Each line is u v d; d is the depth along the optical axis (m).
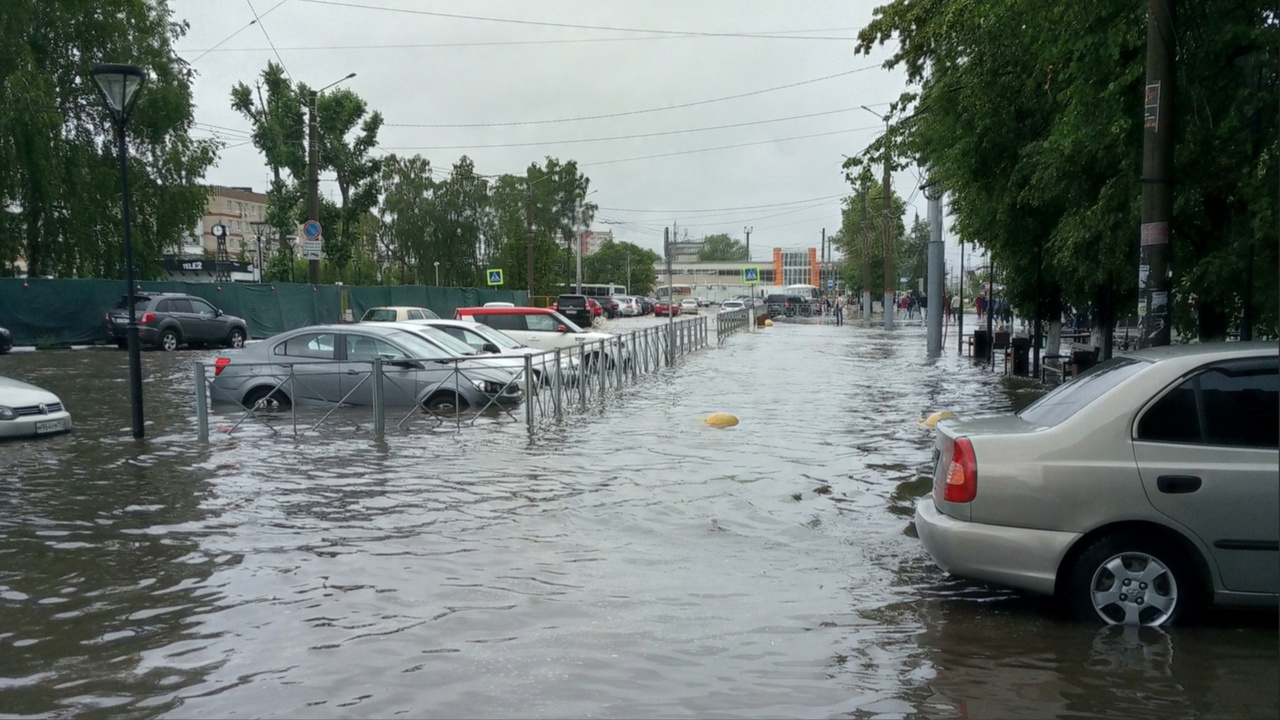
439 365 14.85
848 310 73.50
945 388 19.56
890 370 24.16
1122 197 11.45
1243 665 5.00
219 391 14.89
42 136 32.88
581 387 16.56
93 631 5.64
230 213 107.25
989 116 16.02
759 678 4.90
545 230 88.31
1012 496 5.47
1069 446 5.46
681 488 9.61
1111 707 4.54
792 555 7.25
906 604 6.10
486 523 8.22
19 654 5.28
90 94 35.97
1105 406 5.50
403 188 79.94
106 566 6.99
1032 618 5.79
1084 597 5.46
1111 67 10.84
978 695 4.68
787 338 40.47
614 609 5.99
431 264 80.62
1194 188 10.65
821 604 6.10
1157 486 5.34
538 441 12.67
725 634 5.55
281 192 50.03
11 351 29.56
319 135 50.56
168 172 38.97
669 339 26.59
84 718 4.45
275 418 14.26
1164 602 5.43
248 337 35.72
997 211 18.17
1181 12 10.23
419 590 6.38
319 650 5.30
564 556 7.20
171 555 7.27
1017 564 5.46
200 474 10.46
